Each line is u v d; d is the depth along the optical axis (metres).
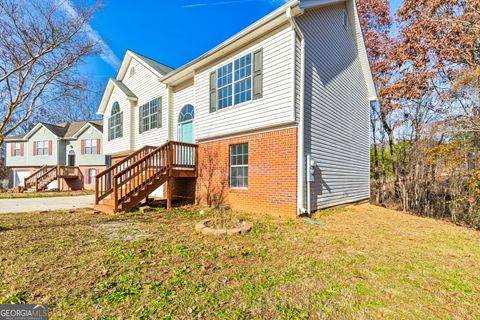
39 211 7.66
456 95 9.35
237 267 3.30
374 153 16.64
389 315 2.29
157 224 5.81
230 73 7.98
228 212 7.34
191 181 9.55
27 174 24.34
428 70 12.42
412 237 5.32
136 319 2.14
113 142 14.16
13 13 10.36
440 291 2.79
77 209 8.21
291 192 6.43
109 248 3.98
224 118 8.12
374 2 16.03
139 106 12.68
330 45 8.38
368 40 16.28
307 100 6.89
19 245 4.11
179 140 10.66
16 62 11.44
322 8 7.89
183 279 2.91
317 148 7.36
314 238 4.79
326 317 2.22
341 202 8.96
